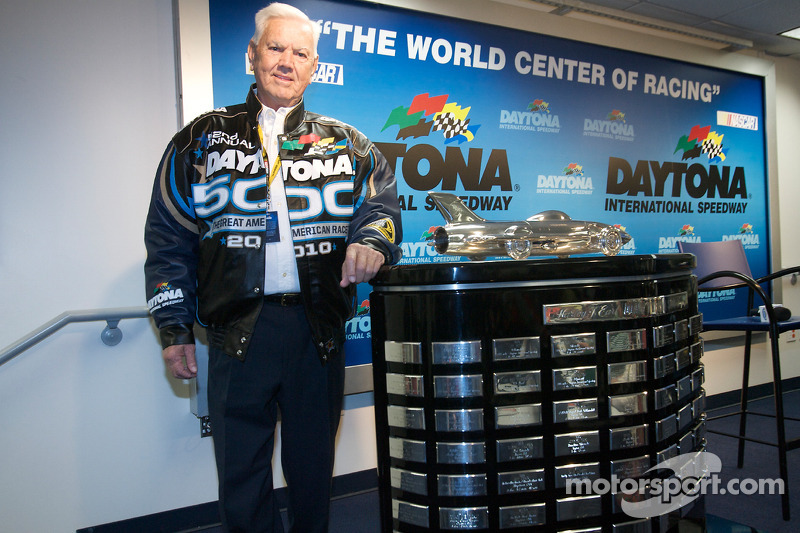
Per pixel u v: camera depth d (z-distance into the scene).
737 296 3.59
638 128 3.17
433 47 2.54
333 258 1.33
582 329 1.06
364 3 2.38
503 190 2.72
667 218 3.29
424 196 2.51
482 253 1.36
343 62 2.34
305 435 1.31
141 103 2.10
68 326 1.96
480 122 2.66
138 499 2.06
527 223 1.36
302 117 1.40
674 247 3.32
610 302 1.07
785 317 2.28
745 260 2.79
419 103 2.50
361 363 2.39
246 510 1.24
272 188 1.31
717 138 3.51
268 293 1.28
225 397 1.25
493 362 1.03
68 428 1.96
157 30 2.13
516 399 1.04
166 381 2.11
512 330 1.04
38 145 1.95
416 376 1.06
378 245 1.25
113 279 2.06
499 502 1.04
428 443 1.06
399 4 2.43
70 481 1.96
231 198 1.28
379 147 2.42
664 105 3.27
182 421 2.13
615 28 3.04
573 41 2.92
